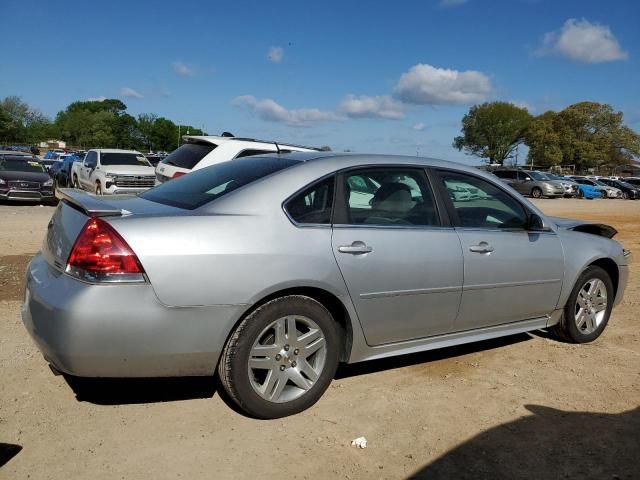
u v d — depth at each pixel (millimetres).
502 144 102188
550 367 4660
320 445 3324
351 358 3914
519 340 5355
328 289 3670
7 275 6816
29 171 18250
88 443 3244
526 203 4883
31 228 11391
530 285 4746
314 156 4121
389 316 3980
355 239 3812
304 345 3658
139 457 3127
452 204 4426
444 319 4277
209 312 3314
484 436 3498
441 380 4320
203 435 3379
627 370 4637
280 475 3020
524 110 102625
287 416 3641
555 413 3832
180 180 4402
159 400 3805
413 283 4031
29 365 4223
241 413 3664
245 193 3650
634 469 3197
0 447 3156
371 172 4121
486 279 4438
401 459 3217
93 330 3096
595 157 87625
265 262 3455
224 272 3340
